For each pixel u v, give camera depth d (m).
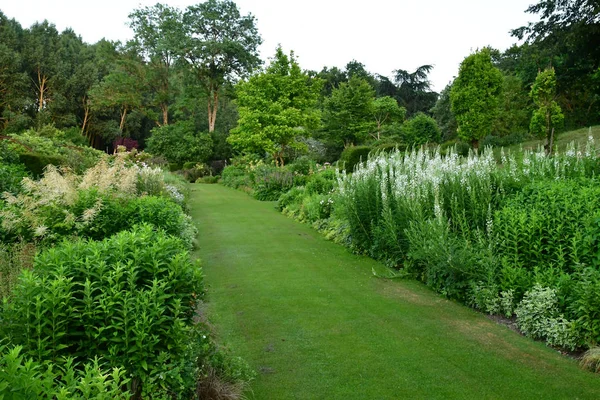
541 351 4.44
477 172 6.76
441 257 5.96
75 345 3.02
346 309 5.70
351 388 3.78
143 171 12.62
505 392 3.70
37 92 44.69
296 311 5.64
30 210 6.54
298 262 8.21
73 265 3.29
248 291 6.48
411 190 7.25
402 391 3.73
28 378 1.87
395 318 5.37
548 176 7.05
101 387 2.05
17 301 2.90
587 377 3.91
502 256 5.66
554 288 4.74
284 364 4.21
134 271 3.36
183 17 41.69
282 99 24.88
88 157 14.44
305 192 15.12
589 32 23.98
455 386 3.80
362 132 36.53
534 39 27.73
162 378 2.84
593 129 20.80
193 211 15.50
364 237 8.43
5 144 11.47
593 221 4.97
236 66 42.56
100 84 44.91
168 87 45.09
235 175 27.94
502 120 27.66
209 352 3.67
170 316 3.21
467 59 21.17
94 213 6.41
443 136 39.72
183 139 38.59
